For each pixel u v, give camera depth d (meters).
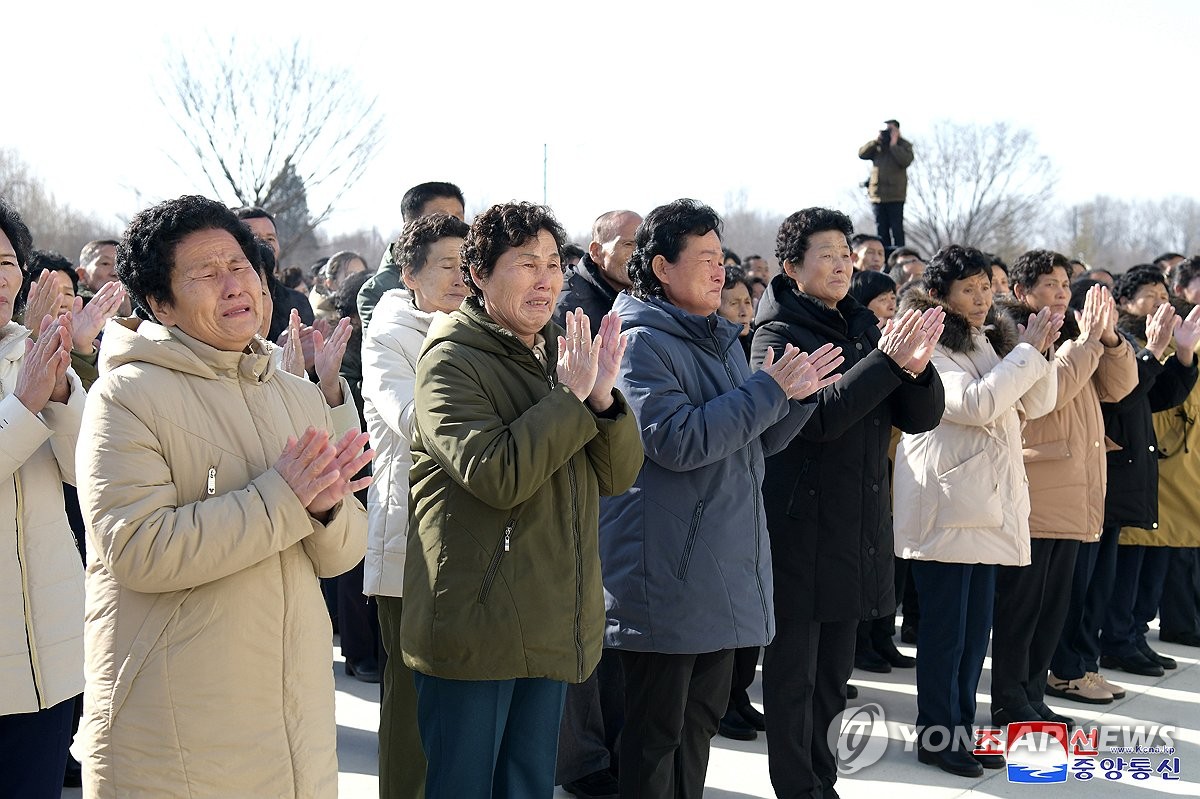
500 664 2.71
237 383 2.37
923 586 4.55
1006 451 4.44
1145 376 5.50
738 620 3.31
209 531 2.14
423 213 4.71
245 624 2.23
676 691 3.33
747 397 3.27
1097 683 5.58
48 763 2.80
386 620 3.58
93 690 2.22
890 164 14.04
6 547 2.73
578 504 2.84
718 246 3.55
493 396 2.84
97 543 2.14
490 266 2.90
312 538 2.36
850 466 3.84
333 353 3.46
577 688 4.14
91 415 2.23
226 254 2.31
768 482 3.89
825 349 3.37
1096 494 5.05
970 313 4.73
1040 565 4.88
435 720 2.82
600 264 4.54
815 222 4.01
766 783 4.34
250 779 2.22
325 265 10.03
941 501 4.43
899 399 3.93
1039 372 4.39
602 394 2.83
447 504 2.80
